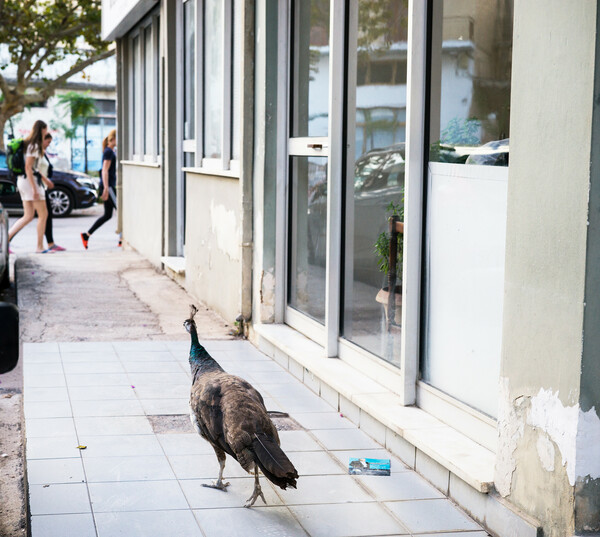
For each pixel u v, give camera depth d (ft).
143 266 43.29
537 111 11.98
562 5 11.39
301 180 24.44
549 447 11.93
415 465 15.96
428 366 16.97
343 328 21.22
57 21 101.40
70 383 21.66
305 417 19.12
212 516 13.99
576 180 11.21
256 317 26.22
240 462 13.09
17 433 18.94
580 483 11.44
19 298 33.68
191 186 34.96
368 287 19.70
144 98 47.03
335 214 21.09
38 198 47.29
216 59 31.63
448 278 16.11
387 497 14.79
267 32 24.93
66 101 128.47
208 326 28.96
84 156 133.08
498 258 14.46
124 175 52.95
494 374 14.64
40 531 13.28
